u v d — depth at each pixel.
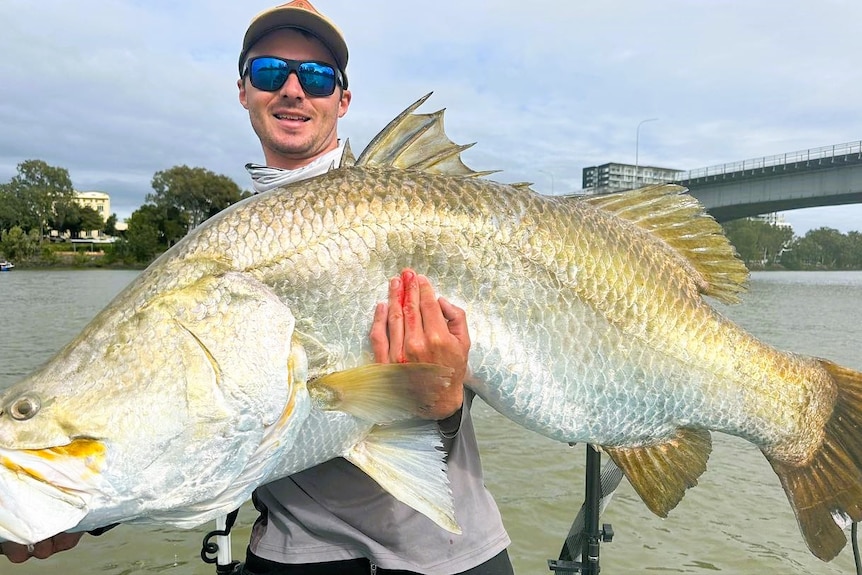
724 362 2.97
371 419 2.32
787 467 3.16
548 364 2.65
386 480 2.44
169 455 2.02
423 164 2.80
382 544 2.67
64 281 55.97
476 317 2.54
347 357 2.37
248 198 2.50
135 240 85.88
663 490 2.93
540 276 2.66
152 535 6.64
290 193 2.46
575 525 3.51
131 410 1.99
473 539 2.73
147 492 2.01
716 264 3.10
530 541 6.45
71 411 1.95
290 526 2.78
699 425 2.98
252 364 2.14
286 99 3.34
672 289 2.95
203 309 2.14
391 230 2.48
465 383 2.62
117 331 2.08
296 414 2.24
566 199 2.94
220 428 2.07
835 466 3.17
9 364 16.30
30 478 1.87
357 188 2.52
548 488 7.83
